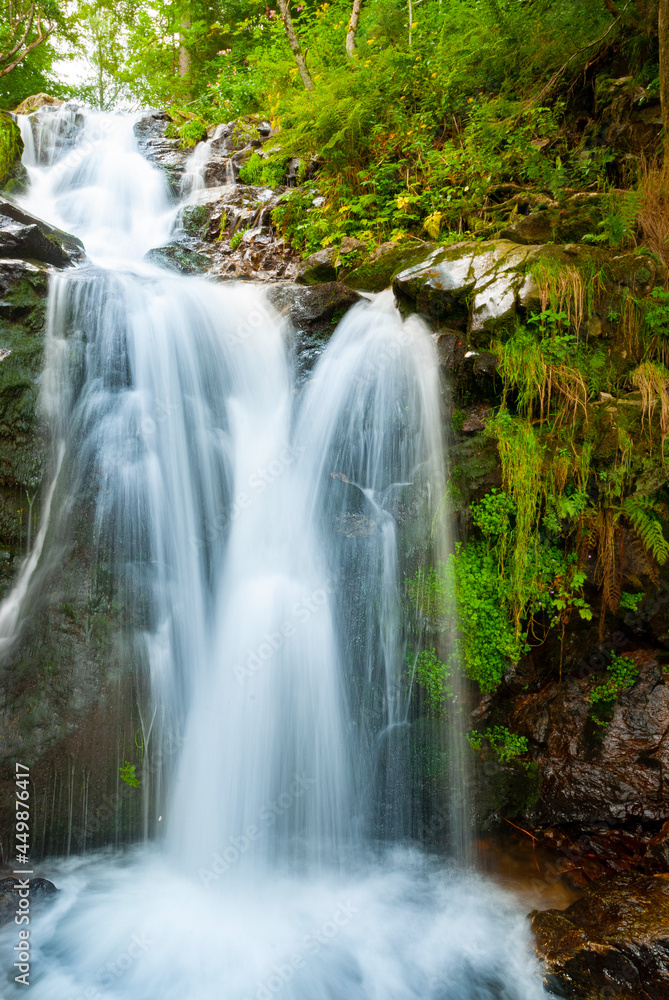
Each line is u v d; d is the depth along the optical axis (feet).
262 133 35.70
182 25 53.98
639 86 22.63
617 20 22.48
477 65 27.02
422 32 30.60
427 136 26.27
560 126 25.49
